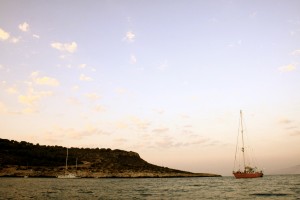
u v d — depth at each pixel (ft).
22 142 609.42
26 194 169.78
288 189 229.45
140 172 611.88
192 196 177.17
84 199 149.59
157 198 162.09
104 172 540.52
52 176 461.78
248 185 299.38
